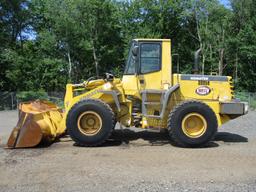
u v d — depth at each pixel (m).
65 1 41.69
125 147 11.10
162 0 44.41
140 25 44.59
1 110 31.91
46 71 40.81
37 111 11.62
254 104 29.64
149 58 11.84
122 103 11.88
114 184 7.41
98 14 42.78
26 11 42.16
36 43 43.09
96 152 10.35
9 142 10.98
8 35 41.06
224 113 11.62
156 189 7.09
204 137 10.97
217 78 11.87
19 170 8.46
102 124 11.11
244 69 42.81
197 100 11.42
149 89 11.70
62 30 41.56
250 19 43.88
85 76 44.09
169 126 11.07
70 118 11.13
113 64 44.50
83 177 7.88
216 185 7.33
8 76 37.78
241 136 13.34
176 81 11.78
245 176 7.94
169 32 45.78
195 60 12.43
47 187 7.27
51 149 10.78
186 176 7.93
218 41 43.59
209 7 43.50
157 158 9.58
